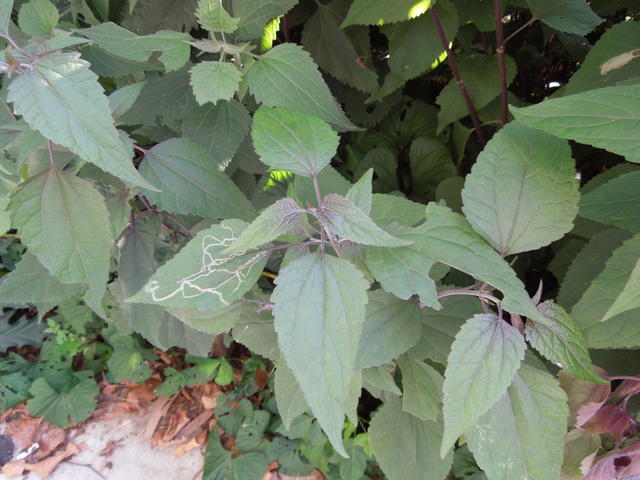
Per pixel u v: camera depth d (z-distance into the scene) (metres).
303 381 0.24
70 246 0.36
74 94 0.27
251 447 0.83
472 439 0.29
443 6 0.46
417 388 0.38
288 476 0.81
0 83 0.41
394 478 0.46
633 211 0.28
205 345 0.57
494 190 0.28
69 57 0.28
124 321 0.66
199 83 0.32
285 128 0.27
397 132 0.67
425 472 0.46
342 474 0.71
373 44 0.61
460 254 0.26
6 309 1.04
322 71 0.60
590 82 0.36
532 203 0.27
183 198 0.40
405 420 0.46
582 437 0.35
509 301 0.25
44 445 0.91
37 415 0.93
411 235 0.27
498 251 0.28
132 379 0.95
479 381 0.26
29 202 0.35
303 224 0.29
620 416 0.33
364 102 0.61
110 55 0.41
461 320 0.36
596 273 0.33
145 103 0.45
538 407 0.29
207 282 0.30
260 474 0.80
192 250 0.30
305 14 0.56
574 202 0.27
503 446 0.29
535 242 0.27
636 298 0.20
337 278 0.25
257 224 0.26
